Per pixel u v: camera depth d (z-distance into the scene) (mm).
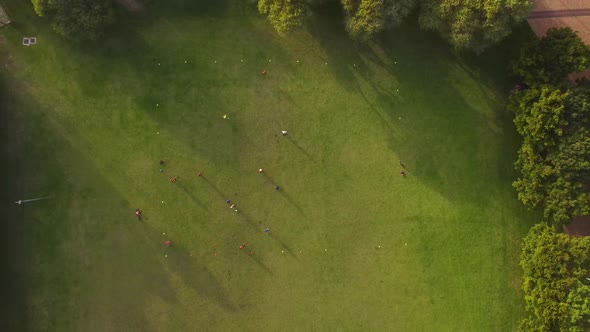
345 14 37500
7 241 37406
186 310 37875
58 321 37344
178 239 38156
